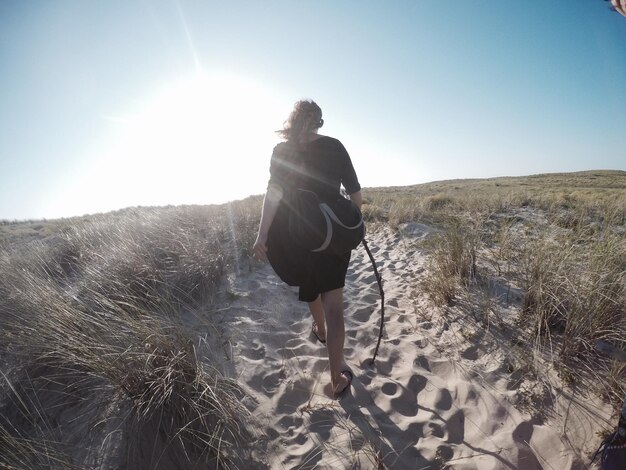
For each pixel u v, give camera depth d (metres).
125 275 3.65
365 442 1.91
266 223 2.07
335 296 2.16
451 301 3.08
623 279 2.54
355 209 2.09
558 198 7.97
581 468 1.59
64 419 2.18
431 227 5.72
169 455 1.89
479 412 2.00
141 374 2.12
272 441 1.99
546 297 2.55
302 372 2.53
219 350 2.78
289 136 2.11
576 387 1.97
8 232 17.58
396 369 2.46
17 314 2.98
